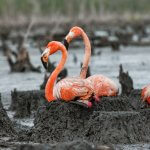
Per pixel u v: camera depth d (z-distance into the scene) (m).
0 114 14.30
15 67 30.16
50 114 13.65
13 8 101.56
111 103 14.22
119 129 13.09
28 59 30.30
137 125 13.25
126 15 104.50
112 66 32.12
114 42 44.78
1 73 29.95
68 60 36.97
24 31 74.25
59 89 13.64
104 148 11.20
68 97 13.55
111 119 13.08
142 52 42.62
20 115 17.23
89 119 13.39
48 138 13.45
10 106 18.58
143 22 93.19
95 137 13.09
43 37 52.50
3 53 43.53
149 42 50.03
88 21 85.62
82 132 13.47
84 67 14.71
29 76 27.95
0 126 14.24
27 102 17.31
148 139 13.23
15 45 52.72
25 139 13.52
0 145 12.69
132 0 118.50
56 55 41.12
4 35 62.59
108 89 14.55
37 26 81.19
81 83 13.55
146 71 29.25
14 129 14.46
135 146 12.77
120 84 21.69
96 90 14.41
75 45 49.34
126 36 53.28
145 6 118.69
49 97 14.02
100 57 38.88
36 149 10.70
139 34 62.38
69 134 13.45
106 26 83.88
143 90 14.74
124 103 14.43
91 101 13.80
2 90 22.95
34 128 13.70
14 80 26.42
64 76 22.58
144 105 14.68
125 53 41.97
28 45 48.53
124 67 31.55
